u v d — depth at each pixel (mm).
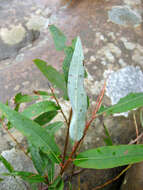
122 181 318
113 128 331
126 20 461
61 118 320
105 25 447
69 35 430
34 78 370
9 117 168
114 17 463
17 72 382
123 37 429
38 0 531
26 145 299
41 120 231
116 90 362
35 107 204
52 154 188
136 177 272
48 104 206
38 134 179
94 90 357
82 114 176
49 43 438
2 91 356
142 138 299
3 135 302
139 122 344
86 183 306
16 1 531
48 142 183
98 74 375
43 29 478
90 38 423
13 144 297
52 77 209
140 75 386
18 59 430
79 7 492
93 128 323
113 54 402
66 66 208
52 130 231
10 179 273
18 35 469
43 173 226
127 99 185
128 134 336
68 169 299
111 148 173
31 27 481
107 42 419
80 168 302
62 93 346
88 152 179
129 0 505
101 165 172
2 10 511
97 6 486
